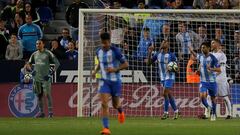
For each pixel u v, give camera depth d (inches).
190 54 2632.9
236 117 2586.1
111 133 1603.1
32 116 2674.7
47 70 2500.0
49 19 3299.7
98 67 1686.8
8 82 2687.0
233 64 2645.2
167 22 2696.9
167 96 2354.8
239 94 2618.1
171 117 2561.5
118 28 2672.2
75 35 3093.0
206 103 2342.5
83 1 3432.6
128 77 2640.3
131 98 2635.3
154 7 3203.7
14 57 2805.1
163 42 2365.9
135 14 2664.9
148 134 1572.3
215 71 2299.5
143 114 2625.5
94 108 2603.3
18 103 2682.1
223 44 2664.9
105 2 3361.2
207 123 2060.8
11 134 1584.6
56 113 2657.5
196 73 2368.4
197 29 2699.3
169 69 2325.3
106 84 1608.0
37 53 2500.0
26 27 2886.3
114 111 2608.3
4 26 3061.0
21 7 3122.5
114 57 1641.2
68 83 2650.1
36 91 2511.1
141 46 2662.4
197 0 3179.1
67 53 2760.8
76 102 2650.1
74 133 1609.3
